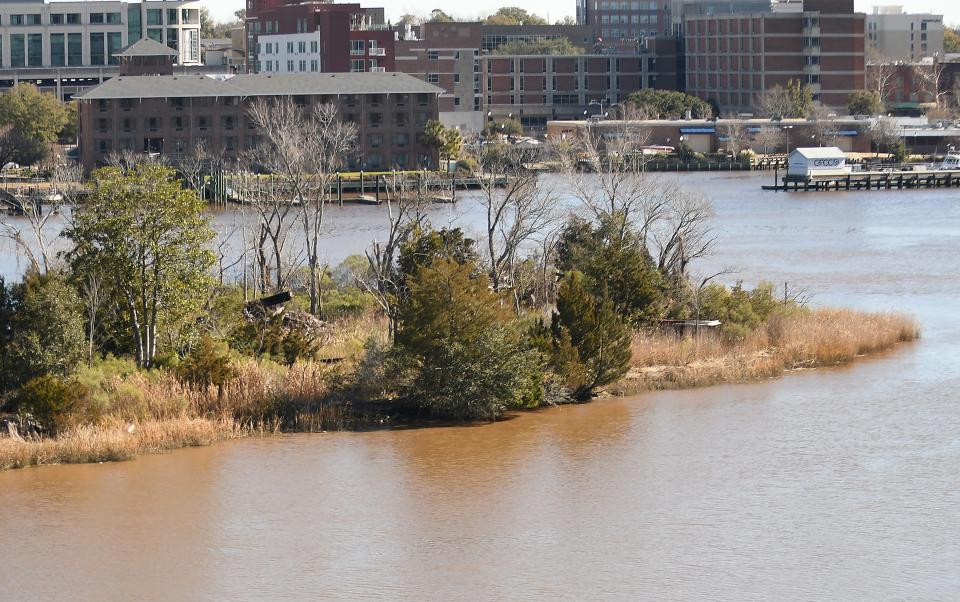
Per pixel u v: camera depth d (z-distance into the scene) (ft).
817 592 185.16
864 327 350.64
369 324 351.46
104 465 242.78
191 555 200.54
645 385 300.20
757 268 510.99
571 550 201.26
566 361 286.25
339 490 229.66
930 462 243.19
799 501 221.87
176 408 263.70
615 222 390.83
